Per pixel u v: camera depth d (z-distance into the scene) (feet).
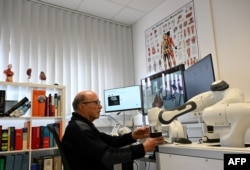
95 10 10.23
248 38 6.33
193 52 8.05
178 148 3.99
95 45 10.47
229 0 6.95
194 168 3.64
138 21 11.32
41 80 8.45
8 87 7.80
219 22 7.22
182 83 6.36
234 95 3.78
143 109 8.16
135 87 8.89
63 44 9.62
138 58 11.13
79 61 9.92
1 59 8.07
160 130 4.64
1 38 8.22
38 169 7.22
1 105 6.98
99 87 10.25
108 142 5.40
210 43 7.41
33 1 9.16
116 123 9.92
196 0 8.13
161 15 9.81
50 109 7.89
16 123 7.98
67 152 4.55
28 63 8.55
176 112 4.47
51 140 7.68
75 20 10.12
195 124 6.78
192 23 8.21
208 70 5.09
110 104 9.23
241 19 6.56
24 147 7.16
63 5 9.71
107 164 4.19
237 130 3.51
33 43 8.84
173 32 9.05
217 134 4.59
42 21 9.25
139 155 4.21
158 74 7.41
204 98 4.39
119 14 10.68
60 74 9.23
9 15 8.46
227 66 6.84
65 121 8.21
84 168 4.43
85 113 5.19
